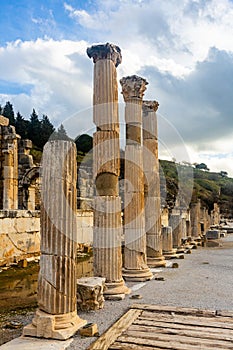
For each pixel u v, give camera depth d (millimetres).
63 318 7988
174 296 11789
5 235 19844
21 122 76875
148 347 7207
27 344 7324
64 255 8242
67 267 8258
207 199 74562
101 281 10500
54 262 8156
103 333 8062
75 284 8484
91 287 10008
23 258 21141
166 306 10273
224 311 9758
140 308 10062
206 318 9164
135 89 15508
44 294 8055
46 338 7645
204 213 46969
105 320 9070
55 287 8055
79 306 10039
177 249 25891
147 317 9250
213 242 35062
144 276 14695
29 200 33406
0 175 30344
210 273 16719
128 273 14781
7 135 30344
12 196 30094
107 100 12281
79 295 10086
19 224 21094
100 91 12344
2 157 30406
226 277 15633
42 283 8148
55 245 8227
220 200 87188
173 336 7816
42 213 8500
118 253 12000
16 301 11867
